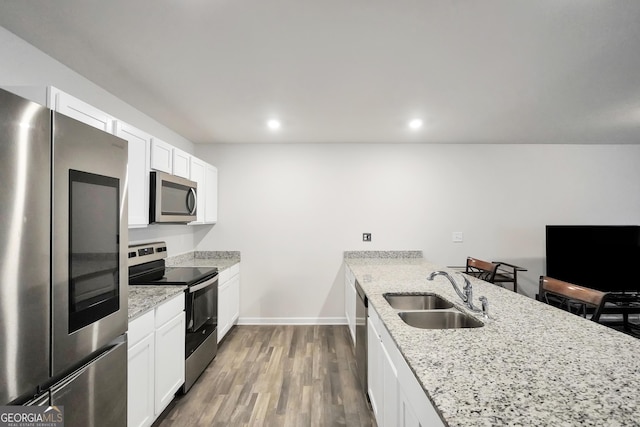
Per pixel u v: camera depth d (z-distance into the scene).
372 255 3.86
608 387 0.85
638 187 3.91
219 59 1.83
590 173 3.91
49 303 1.01
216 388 2.36
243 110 2.69
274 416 2.02
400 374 1.21
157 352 1.86
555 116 2.84
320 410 2.09
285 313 3.85
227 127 3.20
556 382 0.87
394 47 1.70
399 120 2.96
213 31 1.55
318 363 2.78
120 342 1.44
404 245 3.87
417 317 1.70
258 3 1.35
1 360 0.87
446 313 1.70
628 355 1.06
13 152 0.90
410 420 1.07
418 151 3.89
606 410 0.74
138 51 1.74
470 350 1.10
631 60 1.83
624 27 1.51
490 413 0.73
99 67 1.93
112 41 1.64
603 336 1.24
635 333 3.30
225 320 3.22
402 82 2.14
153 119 2.94
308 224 3.87
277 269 3.86
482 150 3.90
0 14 1.42
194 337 2.40
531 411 0.74
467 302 1.66
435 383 0.87
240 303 3.84
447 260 3.88
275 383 2.43
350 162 3.88
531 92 2.30
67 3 1.34
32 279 0.96
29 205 0.95
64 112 1.46
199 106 2.60
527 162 3.90
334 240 3.87
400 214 3.88
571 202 3.90
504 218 3.89
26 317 0.94
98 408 1.27
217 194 3.85
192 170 3.05
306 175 3.88
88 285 1.19
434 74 2.02
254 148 3.88
